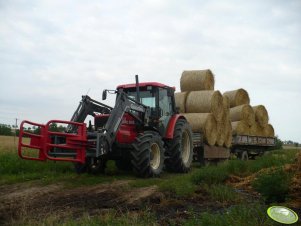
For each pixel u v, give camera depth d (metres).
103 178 9.15
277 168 8.24
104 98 9.77
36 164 10.73
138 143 9.38
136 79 10.43
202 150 13.42
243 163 9.56
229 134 15.27
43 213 5.76
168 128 10.87
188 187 7.27
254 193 7.07
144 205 6.23
